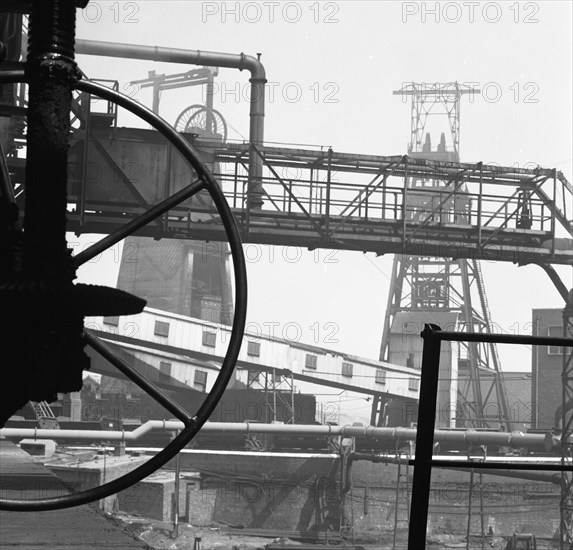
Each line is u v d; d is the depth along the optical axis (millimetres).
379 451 46688
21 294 1121
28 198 1220
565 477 30766
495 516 43281
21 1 1689
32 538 3881
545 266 26281
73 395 50812
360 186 25109
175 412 1710
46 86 1253
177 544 39875
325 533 44094
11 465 7508
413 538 1584
